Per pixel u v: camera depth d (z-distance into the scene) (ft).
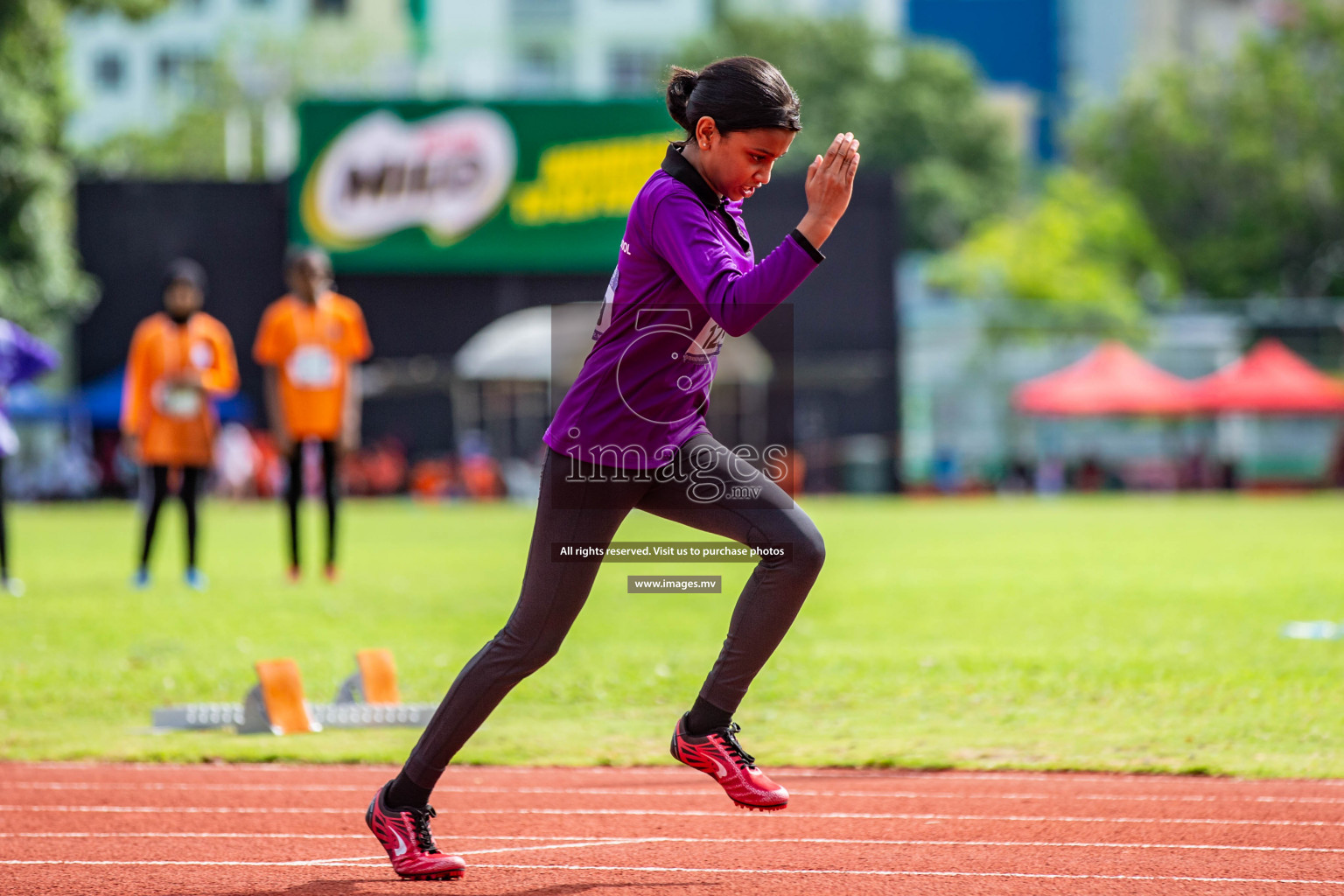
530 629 31.30
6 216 277.44
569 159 298.76
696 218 29.84
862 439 307.37
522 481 278.26
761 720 50.96
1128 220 471.62
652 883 31.86
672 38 558.15
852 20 570.87
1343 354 378.53
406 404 301.43
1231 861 33.35
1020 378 365.40
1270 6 516.73
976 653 64.80
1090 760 43.80
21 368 89.86
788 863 33.45
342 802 40.14
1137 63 531.09
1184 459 331.77
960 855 34.01
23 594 88.79
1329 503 252.01
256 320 306.14
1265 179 483.92
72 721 51.31
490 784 42.37
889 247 305.94
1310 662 60.59
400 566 114.93
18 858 34.32
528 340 253.65
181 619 76.59
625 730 49.78
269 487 281.13
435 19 533.14
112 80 581.94
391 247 299.17
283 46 460.55
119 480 293.64
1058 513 214.48
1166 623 75.00
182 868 33.35
